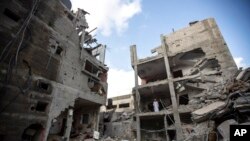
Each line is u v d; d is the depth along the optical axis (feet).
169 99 62.18
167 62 56.18
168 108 54.34
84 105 65.67
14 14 39.09
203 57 53.83
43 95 41.34
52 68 46.03
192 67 57.88
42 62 43.29
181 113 47.96
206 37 53.57
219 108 29.01
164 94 63.16
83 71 57.47
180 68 61.98
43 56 44.04
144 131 59.00
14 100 34.73
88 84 59.67
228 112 26.78
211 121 32.55
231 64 45.55
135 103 58.13
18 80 36.52
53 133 51.65
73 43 56.59
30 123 36.83
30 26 42.01
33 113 38.01
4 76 33.94
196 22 60.90
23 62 38.68
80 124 63.72
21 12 40.65
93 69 66.80
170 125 51.11
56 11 51.83
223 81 43.83
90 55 64.44
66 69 50.88
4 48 34.99
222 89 40.96
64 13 55.52
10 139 32.58
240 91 29.22
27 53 39.81
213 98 41.45
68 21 56.49
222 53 48.44
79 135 57.93
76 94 52.19
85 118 64.90
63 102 46.75
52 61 46.55
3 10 36.96
